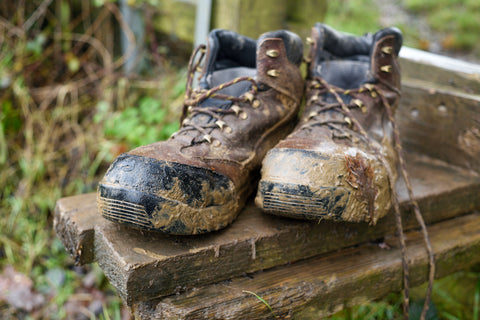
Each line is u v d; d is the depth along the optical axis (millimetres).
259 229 889
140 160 767
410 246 1039
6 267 1579
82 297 1455
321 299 876
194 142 864
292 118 1050
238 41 1029
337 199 778
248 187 957
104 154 1799
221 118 913
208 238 843
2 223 1730
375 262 959
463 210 1200
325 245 962
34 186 1832
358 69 1068
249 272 883
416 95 1335
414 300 1316
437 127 1304
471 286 1383
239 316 791
